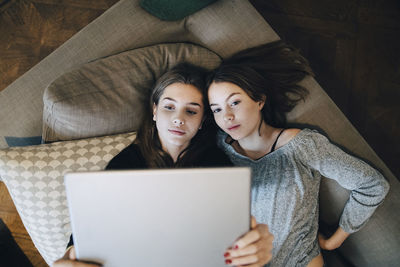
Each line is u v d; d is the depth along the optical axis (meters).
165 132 1.06
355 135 1.16
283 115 1.17
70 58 1.19
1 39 1.62
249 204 0.69
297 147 1.04
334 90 1.61
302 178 1.04
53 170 1.04
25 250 1.49
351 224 1.09
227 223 0.71
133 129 1.19
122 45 1.22
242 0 1.22
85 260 0.74
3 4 1.63
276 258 1.09
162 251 0.73
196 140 1.18
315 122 1.17
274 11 1.64
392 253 1.12
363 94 1.61
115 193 0.66
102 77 1.12
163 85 1.05
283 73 1.15
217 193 0.68
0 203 1.52
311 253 1.10
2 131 1.12
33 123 1.14
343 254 1.28
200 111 1.07
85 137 1.12
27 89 1.15
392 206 1.12
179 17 1.21
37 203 1.04
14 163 1.01
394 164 1.56
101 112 1.09
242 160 1.14
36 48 1.62
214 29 1.22
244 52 1.20
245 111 1.02
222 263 0.76
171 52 1.19
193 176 0.66
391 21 1.65
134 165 1.12
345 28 1.64
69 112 1.05
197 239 0.72
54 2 1.64
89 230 0.70
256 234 0.72
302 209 1.06
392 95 1.61
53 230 1.08
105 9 1.65
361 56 1.63
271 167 1.07
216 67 1.21
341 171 1.02
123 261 0.74
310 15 1.64
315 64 1.62
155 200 0.67
